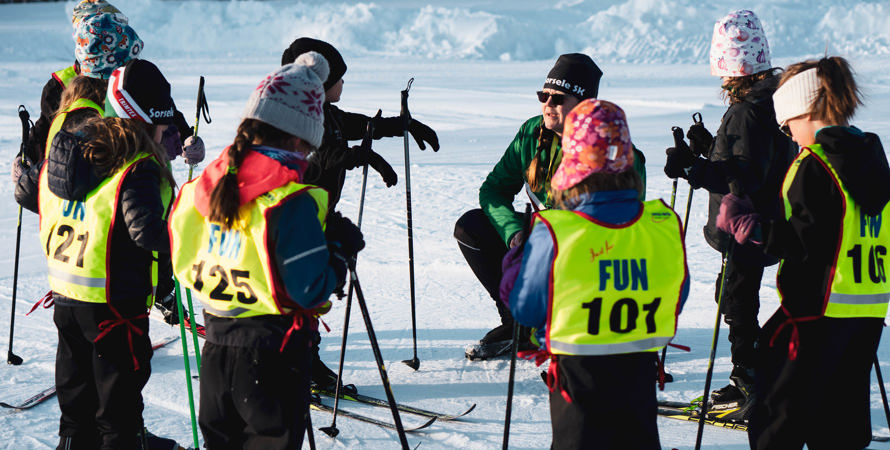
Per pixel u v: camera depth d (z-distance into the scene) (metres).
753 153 8.31
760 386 7.21
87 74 9.90
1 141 27.20
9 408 9.28
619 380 6.20
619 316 6.15
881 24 72.00
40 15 95.06
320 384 9.75
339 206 18.59
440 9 79.44
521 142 9.62
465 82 48.88
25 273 14.29
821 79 6.58
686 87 44.84
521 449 8.48
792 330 6.89
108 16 9.98
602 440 6.20
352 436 8.80
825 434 7.27
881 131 27.36
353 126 10.02
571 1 92.50
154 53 72.19
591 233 6.07
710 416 9.09
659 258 6.21
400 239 16.14
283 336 6.32
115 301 7.15
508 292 6.44
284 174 6.08
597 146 6.04
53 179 7.05
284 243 6.05
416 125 10.34
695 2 79.06
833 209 6.52
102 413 7.33
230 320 6.41
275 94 6.24
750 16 8.71
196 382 10.16
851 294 6.71
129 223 6.80
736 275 9.01
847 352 7.04
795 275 6.89
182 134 11.43
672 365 10.65
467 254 10.39
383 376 7.08
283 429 6.34
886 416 8.30
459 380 10.26
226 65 60.47
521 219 9.68
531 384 10.12
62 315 7.32
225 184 6.02
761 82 8.47
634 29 73.38
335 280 6.34
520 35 73.62
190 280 6.46
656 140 27.30
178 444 8.21
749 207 6.91
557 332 6.15
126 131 6.87
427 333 11.81
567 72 8.72
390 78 51.12
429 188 20.39
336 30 76.00
